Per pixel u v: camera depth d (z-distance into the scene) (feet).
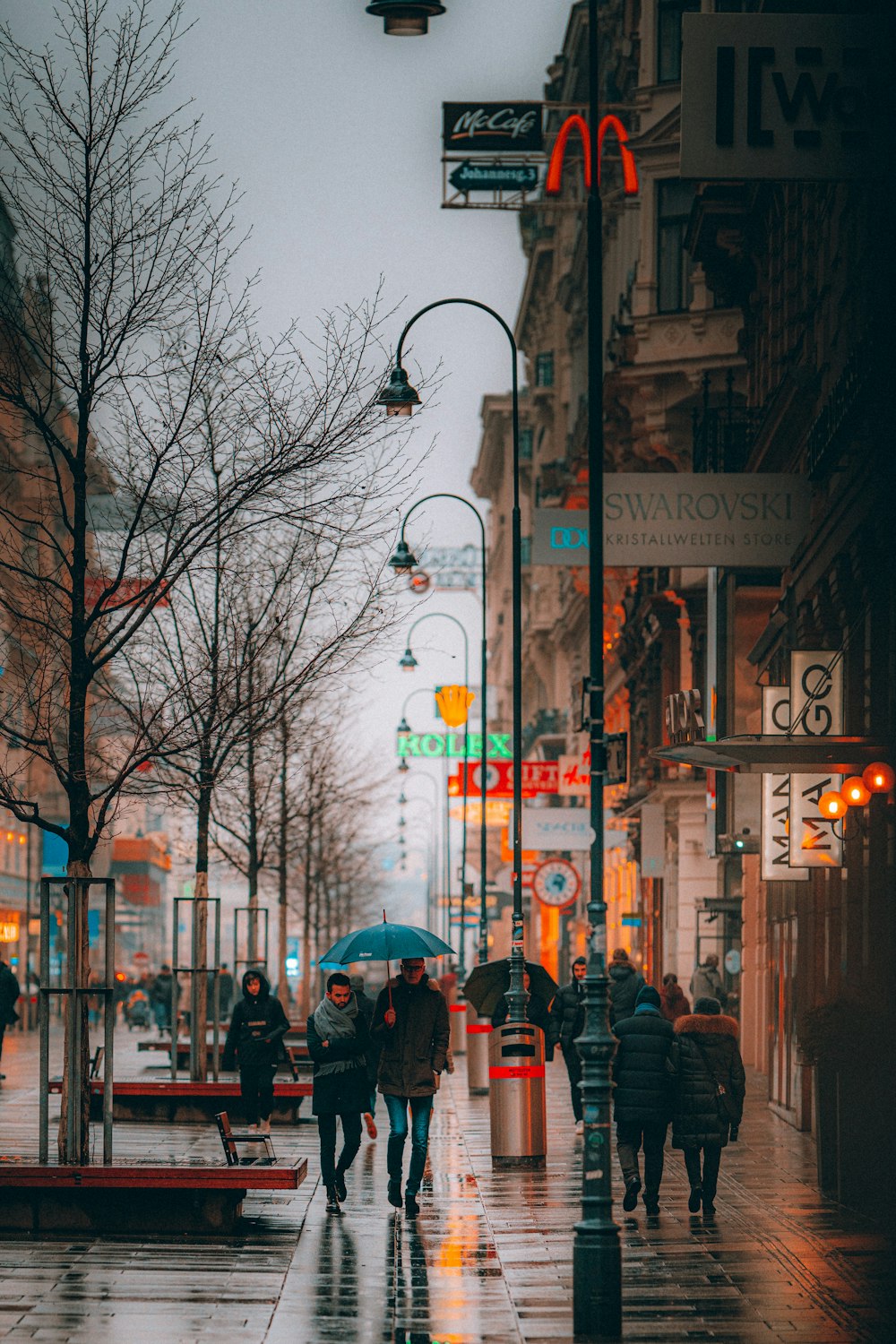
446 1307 52.65
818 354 116.26
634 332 183.32
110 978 66.13
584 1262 49.24
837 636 106.73
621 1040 71.46
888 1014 76.84
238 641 98.07
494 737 337.31
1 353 71.92
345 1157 72.95
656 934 204.54
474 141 192.85
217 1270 58.44
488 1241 64.90
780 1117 115.75
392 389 78.13
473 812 329.52
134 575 88.74
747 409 148.87
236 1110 107.24
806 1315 51.26
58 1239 64.18
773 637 130.62
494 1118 89.04
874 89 75.61
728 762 90.22
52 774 289.94
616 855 256.52
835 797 92.17
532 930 398.83
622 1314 51.52
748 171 75.46
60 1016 281.13
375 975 446.60
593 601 56.29
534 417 422.41
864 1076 73.61
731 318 178.91
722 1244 64.03
